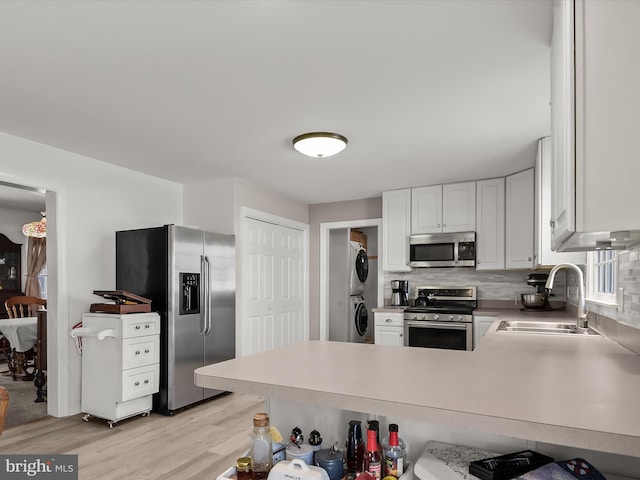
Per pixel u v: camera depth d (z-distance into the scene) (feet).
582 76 3.83
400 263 16.92
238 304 15.31
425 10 5.84
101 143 11.45
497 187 15.19
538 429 3.17
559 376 4.63
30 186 11.37
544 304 14.66
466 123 9.97
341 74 7.63
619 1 3.80
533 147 11.73
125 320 11.34
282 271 18.21
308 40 6.56
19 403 13.57
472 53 6.93
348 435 4.88
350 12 5.88
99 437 10.56
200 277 13.43
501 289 16.26
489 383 4.33
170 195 15.79
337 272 20.45
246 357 5.70
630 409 3.48
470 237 15.46
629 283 6.59
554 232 5.48
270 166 13.78
